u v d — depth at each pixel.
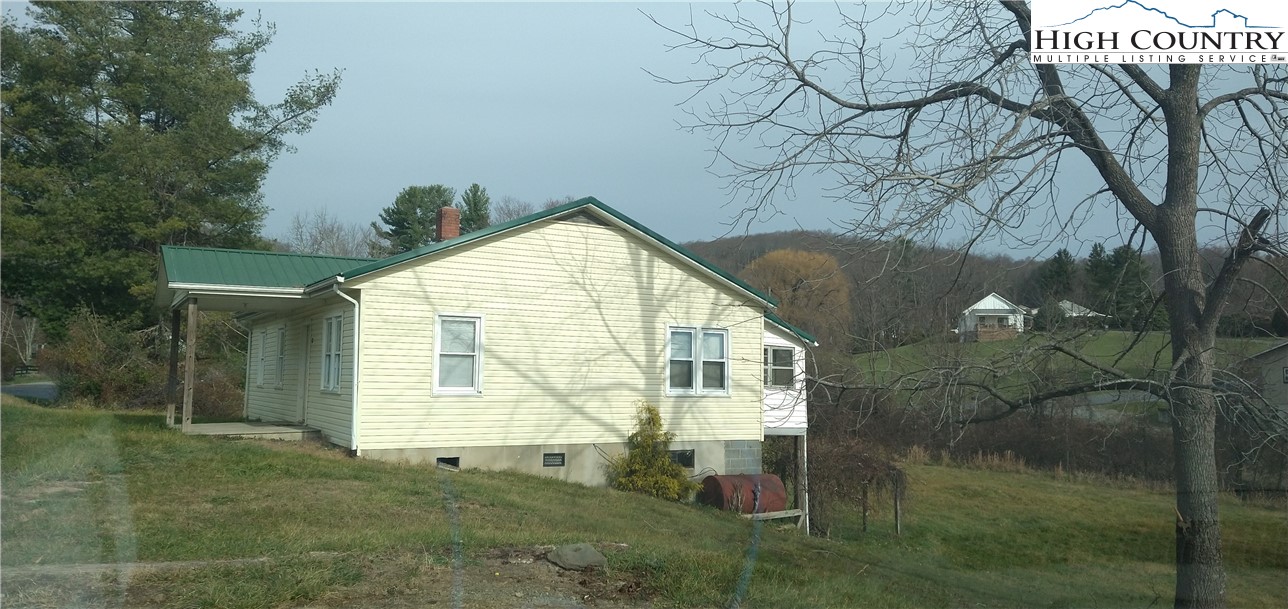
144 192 29.00
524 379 18.48
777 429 20.97
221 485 12.09
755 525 14.28
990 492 14.62
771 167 10.69
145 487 11.32
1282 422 9.03
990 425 15.89
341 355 17.92
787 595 7.75
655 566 8.10
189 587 6.46
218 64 31.39
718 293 20.77
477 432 17.98
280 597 6.36
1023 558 11.91
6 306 29.14
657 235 19.80
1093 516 13.18
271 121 32.28
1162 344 10.34
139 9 29.81
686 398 20.16
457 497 12.82
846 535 17.17
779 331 21.47
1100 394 10.05
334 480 13.33
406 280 17.50
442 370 17.78
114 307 30.27
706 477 19.22
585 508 14.02
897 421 12.52
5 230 26.56
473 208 47.50
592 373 19.20
